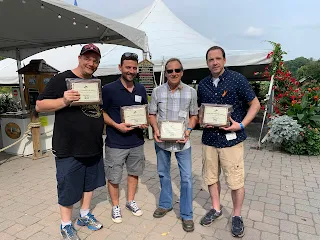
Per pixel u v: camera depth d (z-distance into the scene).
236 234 2.73
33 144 5.64
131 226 2.98
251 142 7.04
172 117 2.77
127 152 2.92
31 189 4.08
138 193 3.87
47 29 5.73
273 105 6.72
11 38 6.61
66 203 2.53
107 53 10.36
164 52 9.27
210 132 2.74
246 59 7.15
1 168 5.11
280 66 6.48
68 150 2.44
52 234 2.86
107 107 2.81
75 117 2.40
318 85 6.86
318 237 2.76
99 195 3.83
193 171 4.83
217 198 3.02
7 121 5.95
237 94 2.57
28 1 3.81
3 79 11.57
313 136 5.70
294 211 3.30
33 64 6.16
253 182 4.26
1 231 2.91
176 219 3.11
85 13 4.13
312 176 4.53
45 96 2.32
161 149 2.91
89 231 2.89
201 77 10.35
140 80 7.41
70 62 11.10
